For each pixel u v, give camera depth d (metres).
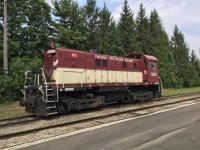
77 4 33.88
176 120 13.36
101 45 38.44
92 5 39.06
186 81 66.19
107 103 20.78
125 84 20.64
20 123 13.38
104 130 11.34
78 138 10.03
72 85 16.42
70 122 12.82
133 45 45.56
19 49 27.02
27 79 17.06
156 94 25.12
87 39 35.78
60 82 15.73
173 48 68.00
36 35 28.75
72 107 16.22
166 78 55.06
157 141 9.34
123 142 9.28
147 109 17.84
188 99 24.31
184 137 9.85
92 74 17.89
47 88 14.92
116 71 19.92
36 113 15.05
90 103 17.61
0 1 26.67
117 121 13.45
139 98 22.20
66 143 9.36
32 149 8.76
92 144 9.12
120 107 19.64
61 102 15.79
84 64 17.36
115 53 41.44
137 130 11.18
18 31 27.58
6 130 11.79
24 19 27.75
